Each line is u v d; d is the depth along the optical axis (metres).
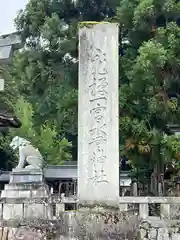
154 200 15.52
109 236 13.65
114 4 34.34
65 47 33.03
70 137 42.81
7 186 18.39
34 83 35.31
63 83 34.41
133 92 26.86
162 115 26.67
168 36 26.36
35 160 19.78
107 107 14.58
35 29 34.97
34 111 38.12
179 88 28.52
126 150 27.00
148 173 28.97
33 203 16.42
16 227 15.06
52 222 14.84
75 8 36.00
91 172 14.53
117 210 14.27
